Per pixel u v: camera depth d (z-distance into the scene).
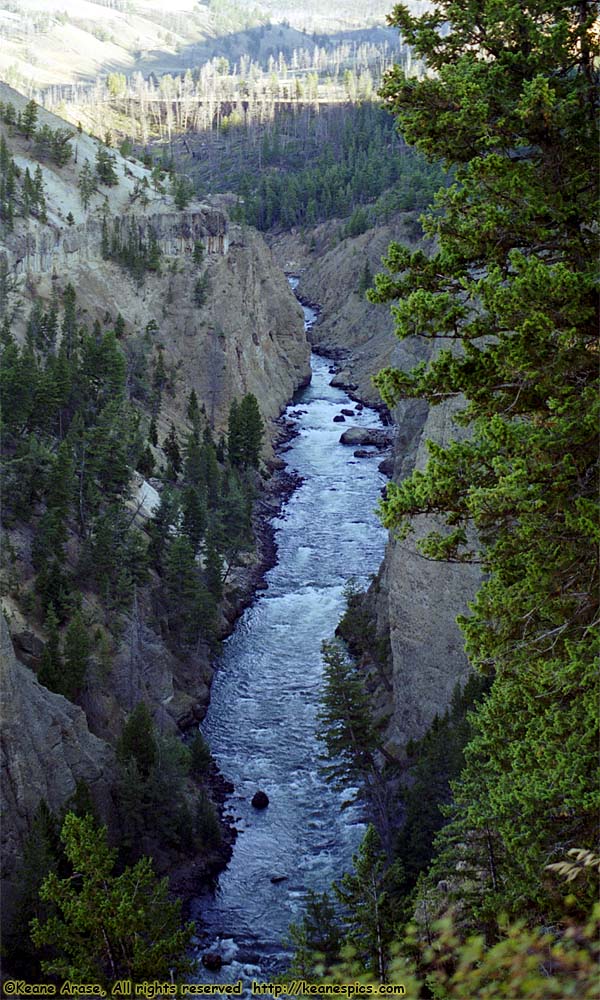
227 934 48.53
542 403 23.17
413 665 58.97
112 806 52.47
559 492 21.36
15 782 46.59
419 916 32.34
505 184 22.62
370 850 32.69
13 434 79.75
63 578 65.25
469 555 24.22
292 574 92.19
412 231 195.62
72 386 94.12
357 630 72.69
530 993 14.21
